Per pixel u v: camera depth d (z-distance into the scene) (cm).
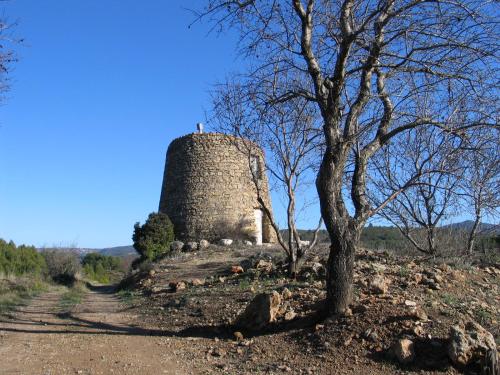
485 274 1192
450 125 895
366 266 1274
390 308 818
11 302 1673
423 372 650
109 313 1432
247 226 3145
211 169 3195
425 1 805
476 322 763
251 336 915
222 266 2070
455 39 830
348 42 873
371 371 669
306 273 1408
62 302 1798
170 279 1989
